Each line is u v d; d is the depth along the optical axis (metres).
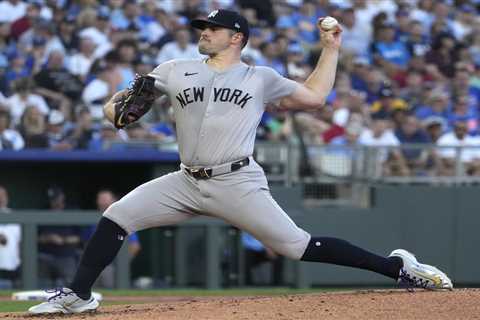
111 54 53.12
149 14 56.47
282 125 51.44
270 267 45.44
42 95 50.41
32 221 41.97
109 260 23.25
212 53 22.44
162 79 22.70
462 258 50.28
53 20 54.59
